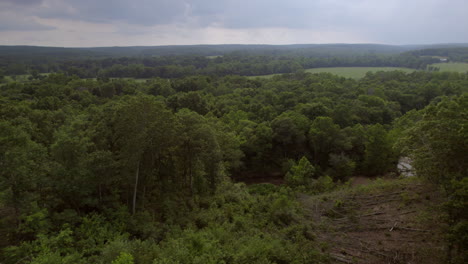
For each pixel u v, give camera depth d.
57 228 20.08
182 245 18.41
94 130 25.39
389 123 65.75
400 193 26.41
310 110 58.09
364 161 45.47
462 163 17.64
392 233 21.09
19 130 19.45
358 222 23.39
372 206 25.56
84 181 21.44
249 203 30.34
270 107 65.12
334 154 46.00
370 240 20.73
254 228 23.52
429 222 20.77
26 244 17.28
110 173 22.36
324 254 19.25
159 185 30.11
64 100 63.00
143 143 22.00
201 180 33.38
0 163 17.47
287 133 49.09
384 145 42.75
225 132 45.62
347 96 77.81
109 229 21.55
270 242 20.08
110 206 23.91
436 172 19.05
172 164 30.31
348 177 43.81
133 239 21.00
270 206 27.89
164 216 25.73
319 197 29.70
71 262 16.17
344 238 21.41
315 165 47.59
